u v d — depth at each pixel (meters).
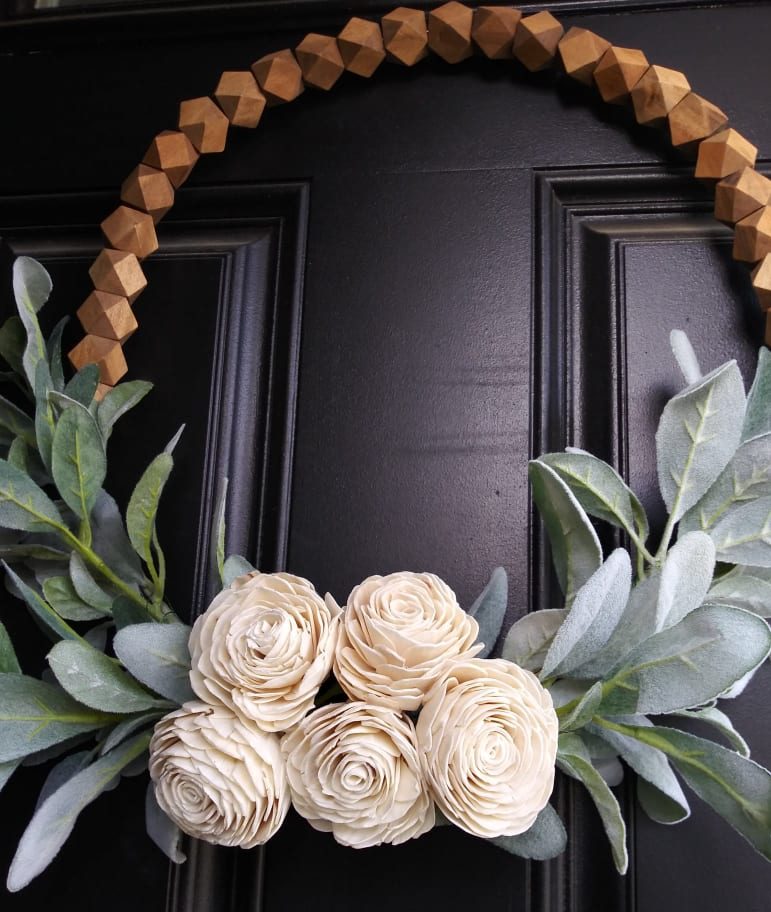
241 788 0.48
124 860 0.60
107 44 0.76
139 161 0.74
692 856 0.57
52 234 0.74
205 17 0.74
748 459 0.56
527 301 0.66
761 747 0.58
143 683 0.55
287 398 0.67
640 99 0.64
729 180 0.62
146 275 0.71
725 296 0.65
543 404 0.65
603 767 0.57
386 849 0.58
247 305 0.70
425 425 0.65
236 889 0.60
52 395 0.58
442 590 0.52
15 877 0.49
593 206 0.68
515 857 0.58
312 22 0.73
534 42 0.65
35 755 0.58
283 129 0.71
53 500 0.65
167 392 0.69
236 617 0.50
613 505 0.57
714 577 0.58
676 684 0.51
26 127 0.76
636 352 0.65
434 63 0.70
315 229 0.69
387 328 0.67
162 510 0.66
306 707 0.50
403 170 0.69
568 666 0.53
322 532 0.64
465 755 0.47
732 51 0.68
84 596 0.59
